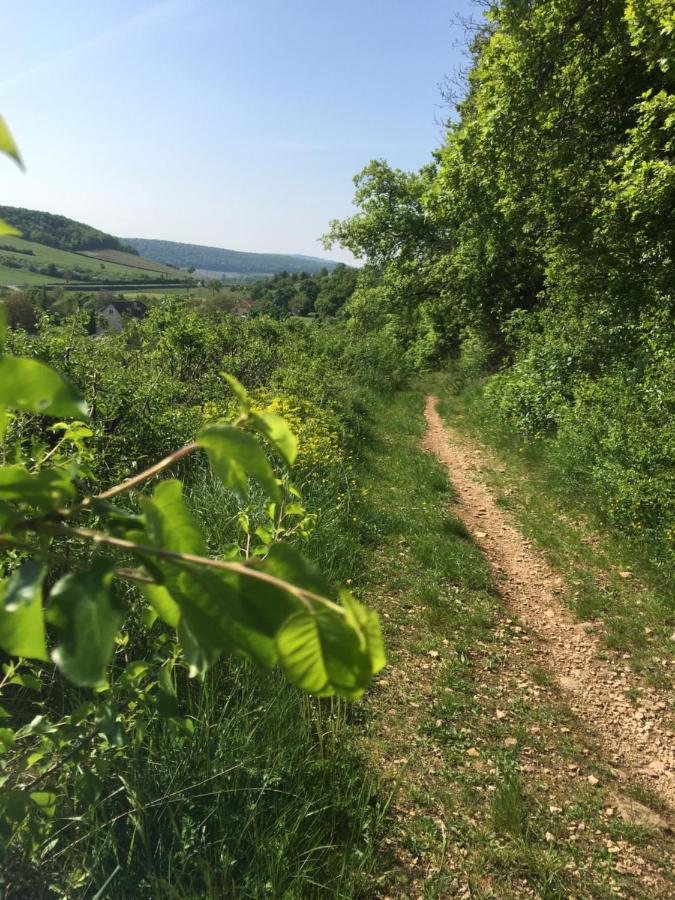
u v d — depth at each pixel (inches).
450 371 800.3
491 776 126.1
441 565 227.6
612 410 297.0
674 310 343.6
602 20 332.8
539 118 358.9
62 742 61.9
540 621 203.3
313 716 123.0
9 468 20.4
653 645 187.0
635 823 119.1
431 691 153.3
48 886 67.2
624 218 344.5
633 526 247.6
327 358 692.7
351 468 319.9
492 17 352.8
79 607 16.9
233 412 257.4
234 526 165.6
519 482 343.3
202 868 77.7
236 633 18.1
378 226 746.8
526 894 99.8
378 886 94.5
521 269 621.3
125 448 167.8
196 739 94.3
